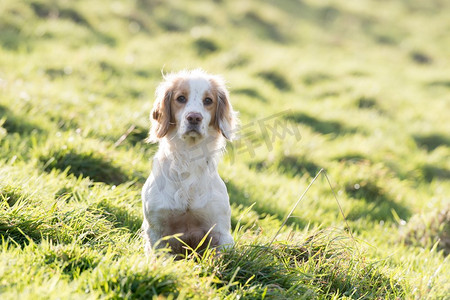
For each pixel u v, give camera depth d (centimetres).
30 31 1232
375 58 1764
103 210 452
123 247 386
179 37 1430
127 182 554
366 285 390
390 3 2441
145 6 1673
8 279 305
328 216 610
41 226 384
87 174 556
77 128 696
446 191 826
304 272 375
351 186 730
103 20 1462
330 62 1579
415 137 1098
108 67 1119
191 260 359
